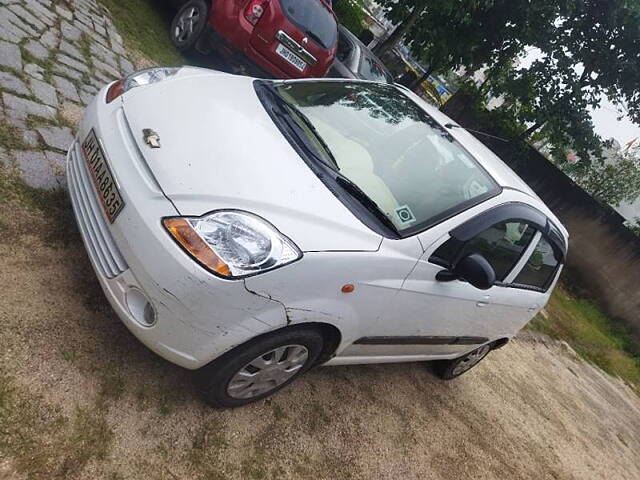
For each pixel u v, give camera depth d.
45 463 1.73
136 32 5.55
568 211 10.21
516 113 10.28
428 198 2.60
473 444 3.61
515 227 2.97
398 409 3.33
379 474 2.76
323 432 2.71
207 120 2.33
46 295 2.22
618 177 12.48
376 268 2.22
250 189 2.03
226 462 2.18
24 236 2.40
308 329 2.20
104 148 2.16
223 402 2.29
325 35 5.73
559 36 9.27
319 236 2.04
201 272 1.79
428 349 3.23
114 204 1.98
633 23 8.81
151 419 2.10
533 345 6.32
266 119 2.54
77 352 2.11
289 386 2.79
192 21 5.65
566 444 4.55
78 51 4.28
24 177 2.67
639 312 9.58
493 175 2.96
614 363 8.06
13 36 3.73
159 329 1.90
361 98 3.13
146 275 1.84
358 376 3.31
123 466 1.89
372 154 2.69
